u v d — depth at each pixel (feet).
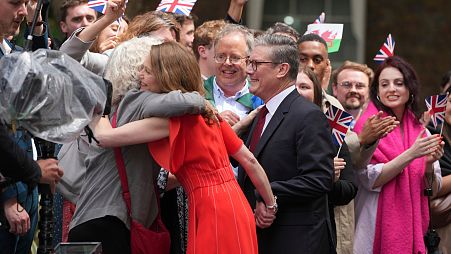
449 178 41.52
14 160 26.63
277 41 34.19
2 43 31.19
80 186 33.27
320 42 40.78
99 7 33.27
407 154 38.17
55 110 26.84
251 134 34.83
